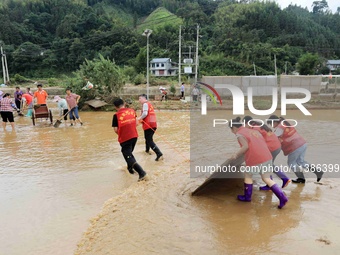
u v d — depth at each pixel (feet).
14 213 14.85
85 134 34.01
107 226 13.41
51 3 268.41
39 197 16.69
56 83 128.26
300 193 17.20
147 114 23.34
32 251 11.73
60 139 31.48
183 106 62.59
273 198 16.60
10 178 19.81
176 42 204.74
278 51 213.46
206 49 219.82
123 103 19.75
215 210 15.02
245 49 212.43
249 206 15.52
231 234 12.69
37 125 40.73
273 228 13.17
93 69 58.39
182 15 264.11
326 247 11.66
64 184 18.58
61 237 12.67
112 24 240.53
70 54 209.87
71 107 39.55
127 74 150.10
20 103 53.06
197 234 12.70
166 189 17.67
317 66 202.90
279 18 259.19
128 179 19.40
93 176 19.97
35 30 242.37
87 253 11.51
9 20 233.55
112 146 28.19
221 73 189.98
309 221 13.82
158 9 367.66
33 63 207.72
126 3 382.83
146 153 25.61
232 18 260.42
